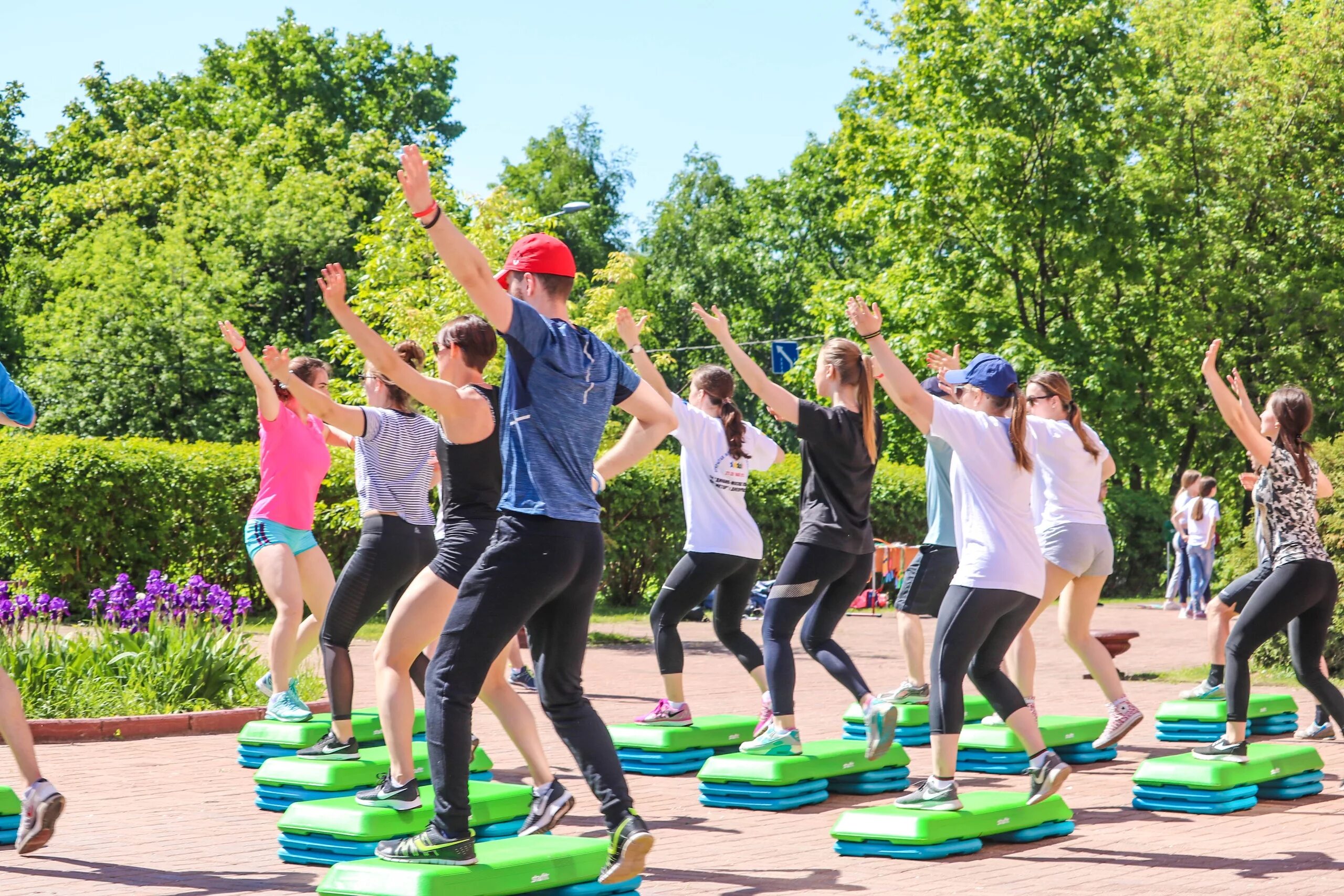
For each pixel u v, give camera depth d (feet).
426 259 59.52
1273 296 103.19
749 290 182.29
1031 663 26.27
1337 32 106.11
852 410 22.56
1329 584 22.21
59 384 107.76
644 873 17.48
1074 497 24.80
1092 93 99.66
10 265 143.13
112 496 58.18
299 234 121.49
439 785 14.61
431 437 21.76
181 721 29.63
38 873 16.92
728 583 24.56
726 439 24.07
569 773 25.43
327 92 151.43
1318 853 18.74
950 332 104.42
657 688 39.34
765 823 21.01
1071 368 100.27
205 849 18.54
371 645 49.24
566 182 192.34
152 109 153.17
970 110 101.40
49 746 27.43
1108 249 98.84
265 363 19.47
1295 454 22.34
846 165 114.73
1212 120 105.60
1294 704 30.99
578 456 14.37
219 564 61.05
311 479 26.13
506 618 14.02
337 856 17.51
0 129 150.71
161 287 110.01
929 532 27.43
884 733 20.61
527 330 13.96
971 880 17.13
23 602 31.65
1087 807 22.47
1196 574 71.72
